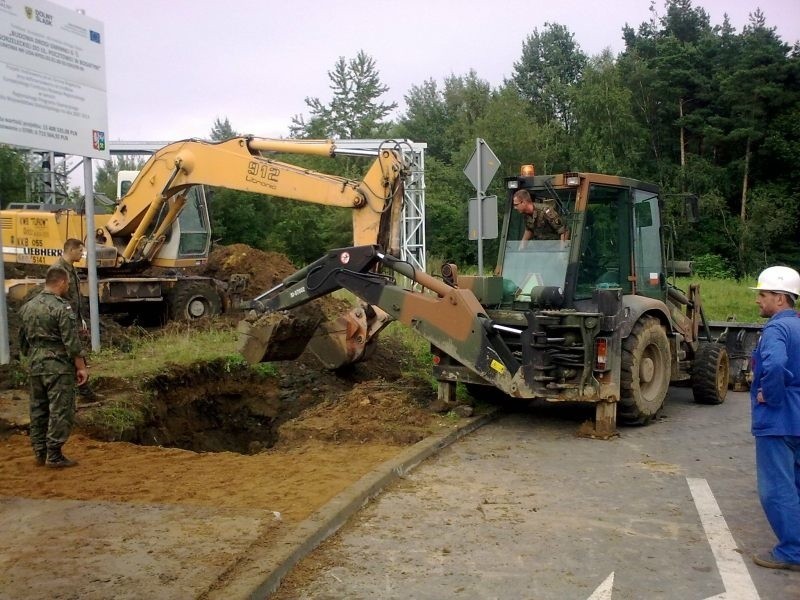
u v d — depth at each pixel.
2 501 5.48
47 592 3.97
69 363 6.40
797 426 4.68
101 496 5.64
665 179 39.16
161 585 4.05
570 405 9.84
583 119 40.38
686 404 10.34
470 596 4.29
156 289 14.06
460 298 8.12
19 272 14.93
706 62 41.44
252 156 11.73
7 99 9.44
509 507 5.81
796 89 38.38
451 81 53.44
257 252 19.19
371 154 11.09
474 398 9.62
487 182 10.38
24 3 9.66
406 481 6.46
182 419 9.68
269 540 4.76
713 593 4.37
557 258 8.76
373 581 4.48
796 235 36.91
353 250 8.68
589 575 4.60
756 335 11.60
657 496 6.11
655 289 9.79
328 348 9.81
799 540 4.71
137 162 40.44
